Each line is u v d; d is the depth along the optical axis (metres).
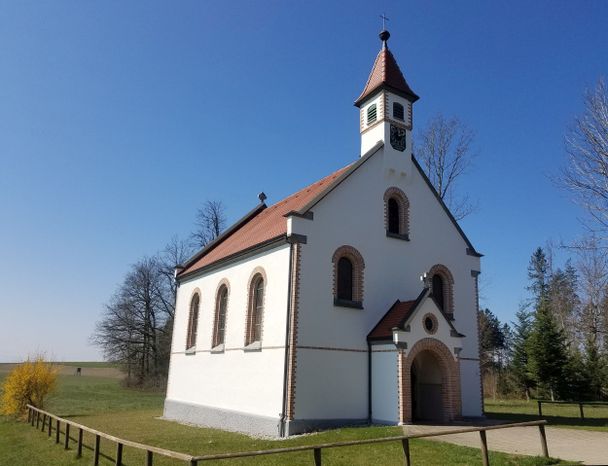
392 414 18.64
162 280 63.22
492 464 11.25
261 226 26.56
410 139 24.48
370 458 12.59
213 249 31.78
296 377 18.31
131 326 61.53
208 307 26.75
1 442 19.80
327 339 19.34
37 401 28.72
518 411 28.25
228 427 21.64
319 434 16.67
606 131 19.70
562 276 75.31
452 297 23.77
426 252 23.47
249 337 21.78
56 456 15.47
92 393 51.00
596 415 25.06
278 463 12.55
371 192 22.33
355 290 20.75
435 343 19.81
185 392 27.16
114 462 13.64
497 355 71.06
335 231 20.67
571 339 45.91
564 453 12.62
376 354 19.83
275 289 20.28
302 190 28.89
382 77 24.25
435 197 24.67
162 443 16.56
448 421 19.53
